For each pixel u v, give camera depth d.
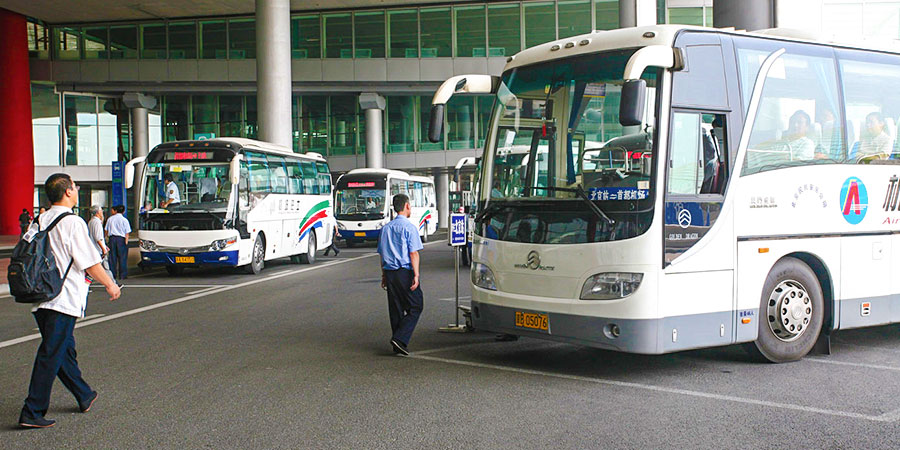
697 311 7.16
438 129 7.96
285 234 21.94
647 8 30.12
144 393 7.01
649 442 5.33
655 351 6.88
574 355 8.52
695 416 6.00
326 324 11.03
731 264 7.40
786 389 6.86
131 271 21.34
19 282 5.70
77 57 43.34
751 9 14.62
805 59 8.21
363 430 5.71
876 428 5.63
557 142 7.59
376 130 43.91
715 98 7.39
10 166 40.22
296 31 42.66
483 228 8.14
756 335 7.66
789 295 7.92
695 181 7.18
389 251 8.55
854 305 8.40
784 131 7.92
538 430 5.65
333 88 42.94
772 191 7.74
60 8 40.06
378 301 13.52
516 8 41.75
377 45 42.28
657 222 6.88
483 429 5.70
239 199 18.95
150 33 43.09
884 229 8.66
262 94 32.12
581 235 7.21
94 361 8.55
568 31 41.53
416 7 42.09
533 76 7.95
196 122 45.16
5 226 40.09
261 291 15.70
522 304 7.61
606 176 7.18
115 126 44.94
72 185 6.14
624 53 7.30
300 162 23.75
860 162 8.52
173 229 18.64
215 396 6.85
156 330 10.77
